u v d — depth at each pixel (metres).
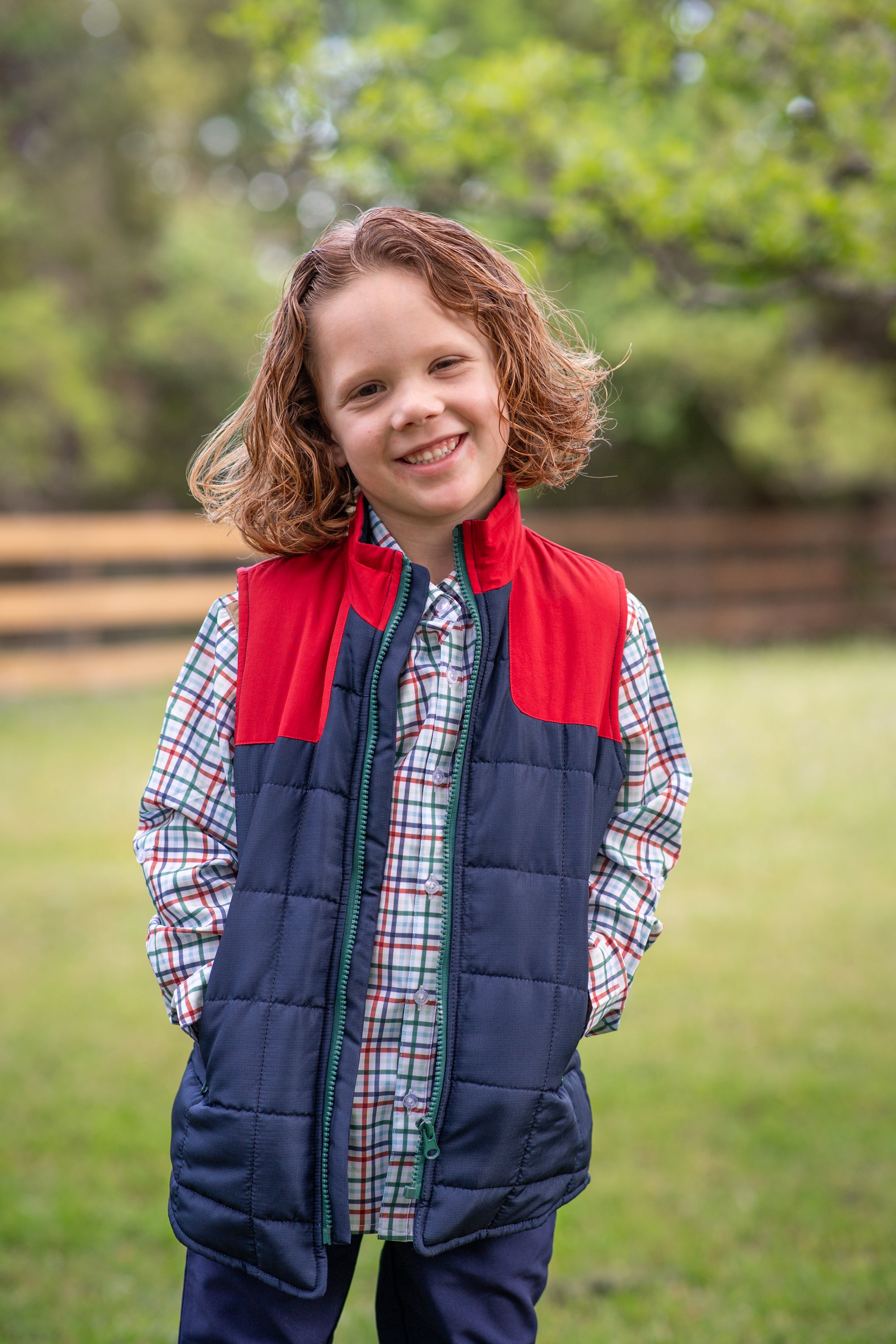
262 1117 1.31
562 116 4.64
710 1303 2.41
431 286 1.37
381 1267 1.50
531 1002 1.34
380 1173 1.37
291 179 4.69
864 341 14.64
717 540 14.36
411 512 1.43
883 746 7.67
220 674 1.47
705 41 4.39
